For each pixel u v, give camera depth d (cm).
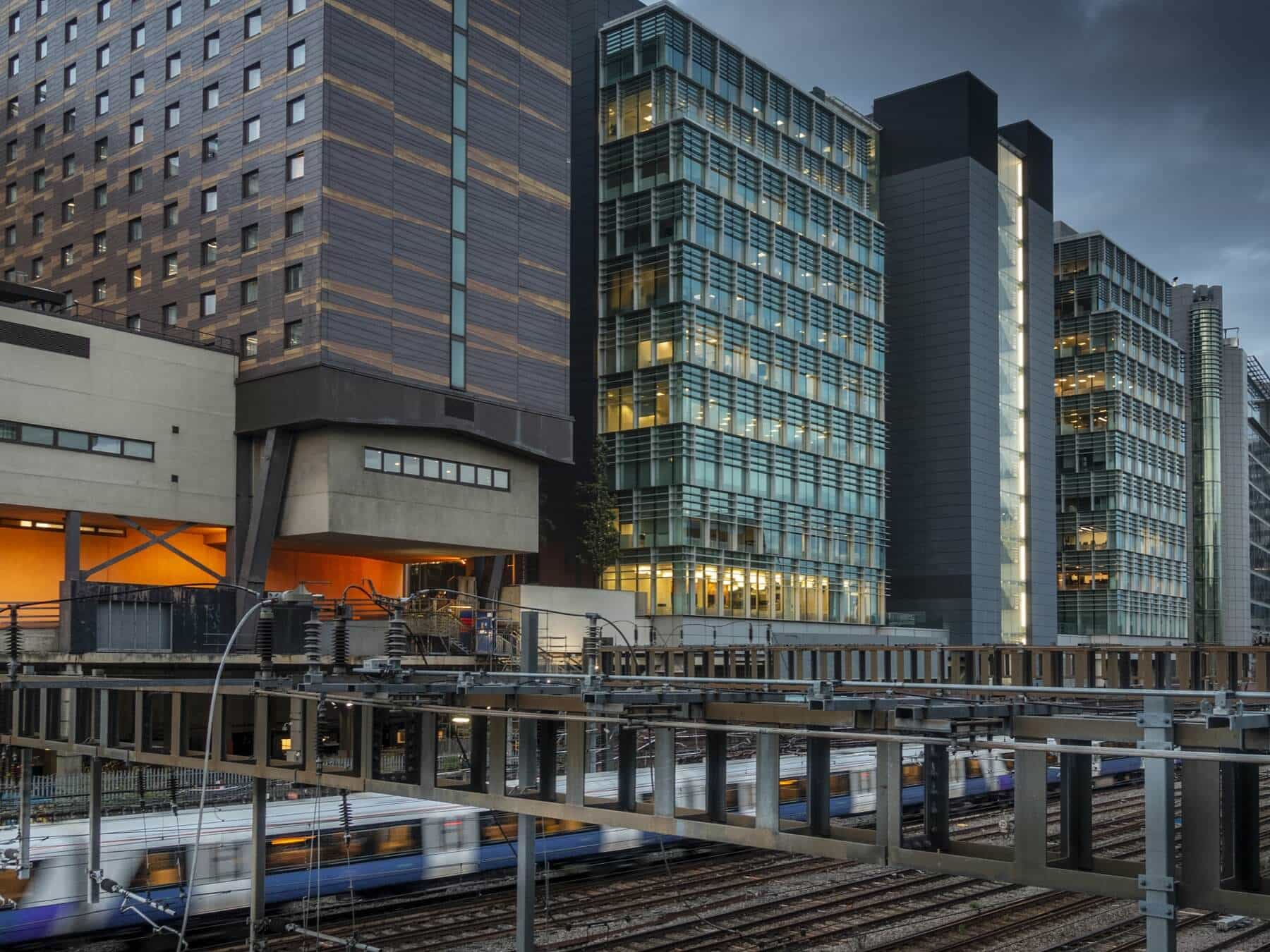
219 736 2153
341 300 5247
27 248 6675
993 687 1382
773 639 7488
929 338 9444
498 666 5022
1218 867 1155
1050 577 10138
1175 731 1210
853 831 1433
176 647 4684
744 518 7569
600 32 7875
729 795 3909
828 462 8350
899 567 9419
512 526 6038
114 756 2400
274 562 6062
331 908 2917
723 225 7638
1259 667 3612
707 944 2558
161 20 6044
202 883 2827
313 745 1938
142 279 5972
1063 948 2533
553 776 1788
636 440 7400
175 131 5900
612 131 7775
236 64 5638
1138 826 4175
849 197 9038
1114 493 11112
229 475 5362
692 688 2212
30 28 6819
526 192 6231
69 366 4859
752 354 7781
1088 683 4044
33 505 4691
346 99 5350
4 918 2542
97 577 5475
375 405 5306
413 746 1981
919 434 9425
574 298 7819
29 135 6744
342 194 5294
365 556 6400
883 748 1385
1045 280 10481
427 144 5712
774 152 8275
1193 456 15125
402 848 3156
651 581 7194
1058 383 11519
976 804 4650
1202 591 14812
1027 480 9969
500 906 2967
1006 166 10081
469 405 5744
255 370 5353
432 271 5675
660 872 3472
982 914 2852
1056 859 1312
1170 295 12862
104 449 4941
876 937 2639
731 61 8025
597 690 1662
